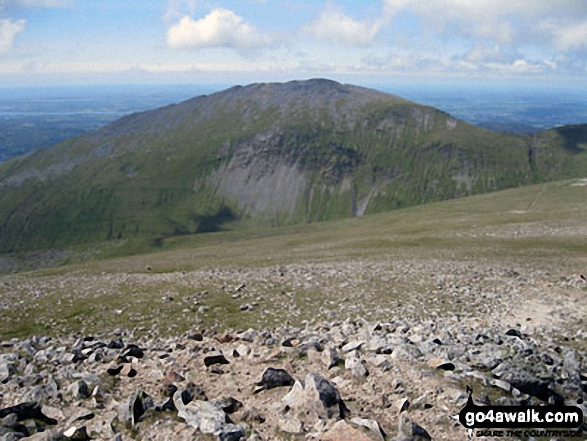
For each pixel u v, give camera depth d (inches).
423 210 6161.4
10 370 512.7
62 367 528.4
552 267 1496.1
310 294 1162.0
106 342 642.8
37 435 365.7
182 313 1027.9
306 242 3484.3
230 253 3053.6
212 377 511.2
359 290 1192.2
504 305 981.2
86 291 1332.4
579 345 662.5
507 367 493.0
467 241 2440.9
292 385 475.8
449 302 1039.0
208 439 369.7
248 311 1024.2
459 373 488.7
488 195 6712.6
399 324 809.5
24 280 1918.1
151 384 483.8
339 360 532.7
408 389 455.8
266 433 388.2
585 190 5398.6
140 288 1317.7
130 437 379.9
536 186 6604.3
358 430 374.3
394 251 2212.1
